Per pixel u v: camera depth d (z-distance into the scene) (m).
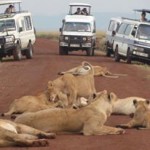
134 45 34.19
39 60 35.28
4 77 25.28
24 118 12.70
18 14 35.91
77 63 31.84
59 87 15.66
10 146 11.27
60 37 41.66
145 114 13.81
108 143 11.91
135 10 37.44
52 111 12.77
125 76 26.11
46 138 12.12
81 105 14.84
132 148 11.48
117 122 14.62
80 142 11.96
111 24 40.81
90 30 41.62
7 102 17.86
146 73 28.55
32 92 19.88
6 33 34.53
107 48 40.75
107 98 13.14
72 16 42.53
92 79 16.58
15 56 34.91
